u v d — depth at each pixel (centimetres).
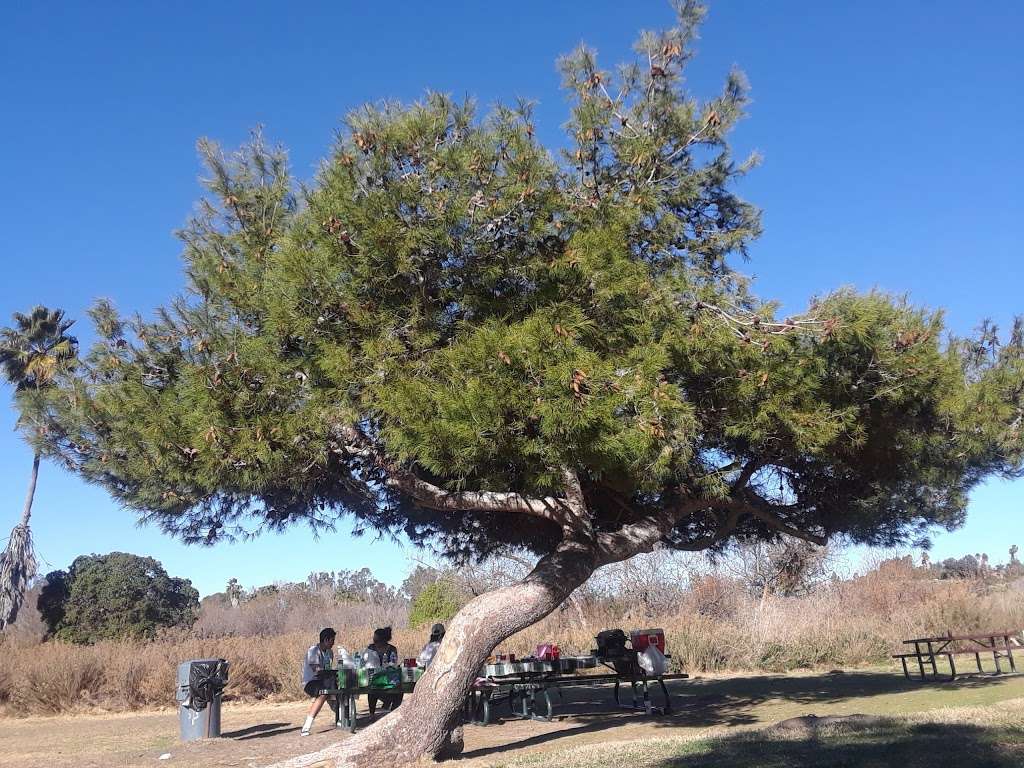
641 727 1122
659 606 2906
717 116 973
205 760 1009
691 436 831
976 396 1020
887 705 1215
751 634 2127
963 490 1211
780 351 885
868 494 1178
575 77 992
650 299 877
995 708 1039
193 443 839
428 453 784
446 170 885
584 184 962
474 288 908
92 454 964
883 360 950
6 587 3869
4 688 1772
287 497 1075
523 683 1230
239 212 975
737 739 908
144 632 3678
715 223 1044
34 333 3328
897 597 2833
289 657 1894
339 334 879
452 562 1407
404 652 2147
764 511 1226
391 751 873
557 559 997
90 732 1420
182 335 940
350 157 887
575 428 750
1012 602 2538
